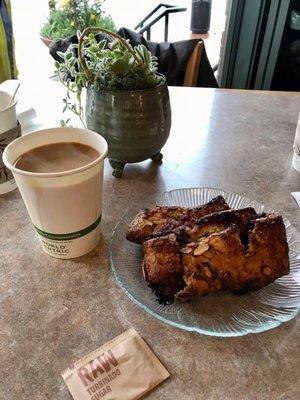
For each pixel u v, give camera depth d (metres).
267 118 0.54
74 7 0.98
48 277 0.28
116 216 0.34
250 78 1.00
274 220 0.25
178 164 0.42
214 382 0.21
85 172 0.24
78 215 0.26
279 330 0.24
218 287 0.24
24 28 1.37
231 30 0.95
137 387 0.20
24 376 0.21
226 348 0.23
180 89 0.63
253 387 0.21
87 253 0.30
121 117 0.35
